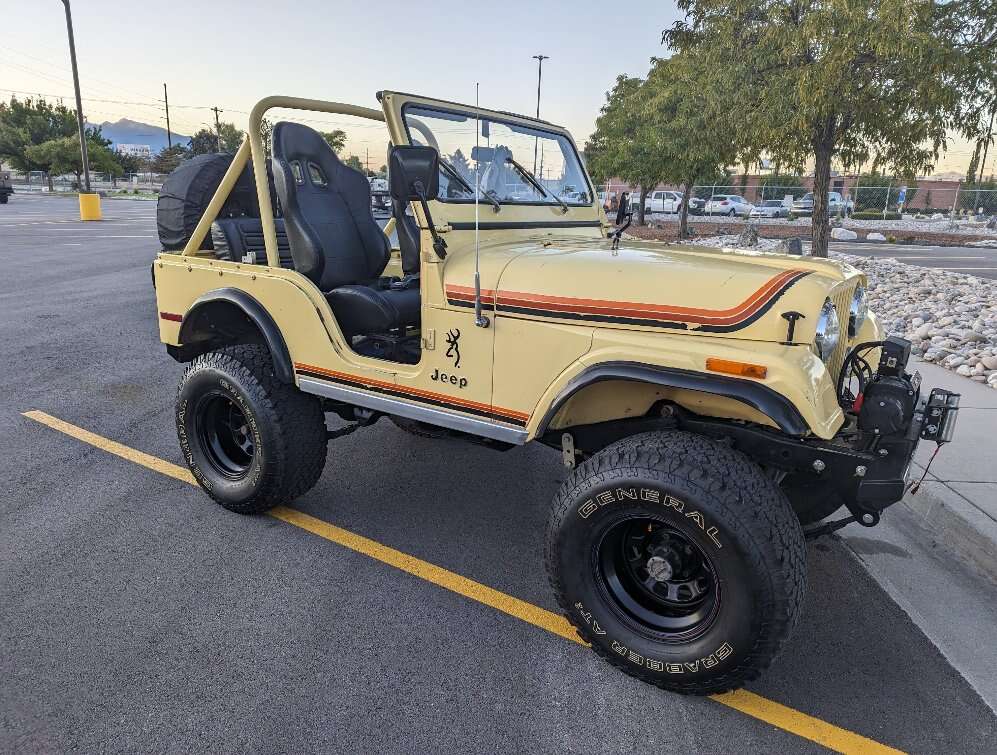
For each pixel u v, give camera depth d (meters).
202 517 3.54
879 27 7.89
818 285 2.26
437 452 4.45
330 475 4.08
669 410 2.50
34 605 2.77
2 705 2.24
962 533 3.34
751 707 2.36
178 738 2.14
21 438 4.50
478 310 2.61
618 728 2.25
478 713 2.29
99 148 54.75
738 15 9.76
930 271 11.93
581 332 2.45
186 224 4.34
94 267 12.61
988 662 2.61
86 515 3.52
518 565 3.20
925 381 5.53
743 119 9.77
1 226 20.91
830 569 3.21
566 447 2.70
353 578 3.04
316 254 3.29
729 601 2.16
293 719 2.23
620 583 2.48
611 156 22.69
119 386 5.65
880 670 2.56
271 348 3.20
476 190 2.75
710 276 2.36
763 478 2.21
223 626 2.68
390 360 3.41
